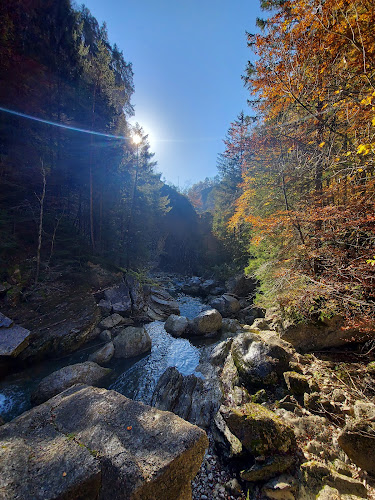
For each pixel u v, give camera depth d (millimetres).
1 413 4934
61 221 11859
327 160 5254
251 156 10938
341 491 2637
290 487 2809
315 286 5023
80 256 11625
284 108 6582
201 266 25562
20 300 8102
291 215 6039
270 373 5023
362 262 4340
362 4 3725
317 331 6133
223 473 3385
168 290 17797
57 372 5723
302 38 4730
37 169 11367
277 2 5285
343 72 4695
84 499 1913
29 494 1760
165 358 7383
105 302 10219
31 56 11266
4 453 2096
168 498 2078
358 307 4539
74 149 12992
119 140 14477
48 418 2666
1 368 6012
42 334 7125
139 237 16203
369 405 3637
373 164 4020
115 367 6852
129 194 16750
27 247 10141
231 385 5375
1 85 10000
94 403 2871
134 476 1933
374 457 2891
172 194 31672
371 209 4562
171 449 2230
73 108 13453
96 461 2090
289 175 6984
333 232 5023
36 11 11797
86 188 14156
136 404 2861
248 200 11023
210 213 32969
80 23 15812
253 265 9820
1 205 9766
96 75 13211
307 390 4445
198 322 9117
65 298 9125
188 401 4938
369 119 4043
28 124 11391
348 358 5523
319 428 3639
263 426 3371
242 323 10820
